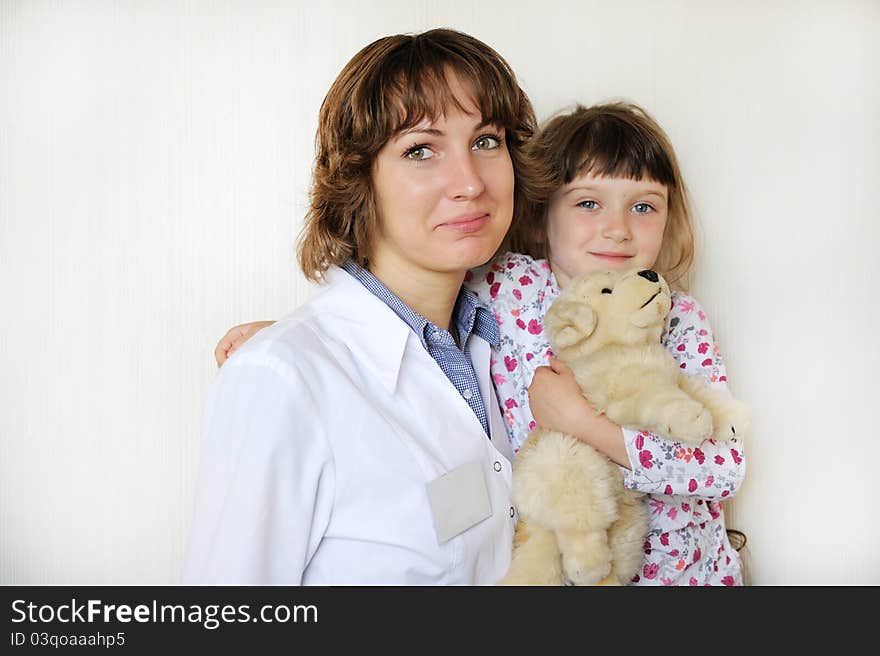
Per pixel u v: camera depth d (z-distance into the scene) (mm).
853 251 1778
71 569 1749
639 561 1324
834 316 1783
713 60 1752
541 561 1213
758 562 1797
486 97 1216
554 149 1506
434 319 1314
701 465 1279
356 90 1228
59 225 1718
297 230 1733
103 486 1747
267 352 1112
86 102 1708
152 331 1738
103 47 1704
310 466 1102
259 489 1060
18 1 1694
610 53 1746
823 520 1795
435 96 1185
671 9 1747
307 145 1724
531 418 1433
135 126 1716
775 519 1795
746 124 1760
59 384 1733
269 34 1714
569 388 1296
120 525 1754
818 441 1787
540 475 1222
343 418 1125
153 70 1710
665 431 1203
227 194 1730
